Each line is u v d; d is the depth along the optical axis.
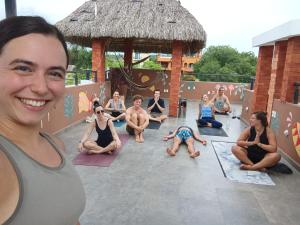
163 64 27.17
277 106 6.16
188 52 11.66
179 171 4.48
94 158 4.88
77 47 11.38
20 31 0.76
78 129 6.91
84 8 9.88
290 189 4.01
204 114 8.04
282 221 3.17
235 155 4.79
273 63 7.03
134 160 4.89
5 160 0.72
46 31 0.80
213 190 3.85
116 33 8.54
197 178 4.23
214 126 7.83
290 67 5.57
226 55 26.47
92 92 8.54
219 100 10.38
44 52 0.78
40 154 0.88
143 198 3.53
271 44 7.51
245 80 14.56
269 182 4.19
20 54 0.75
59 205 0.81
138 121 6.28
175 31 8.43
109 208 3.25
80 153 5.11
